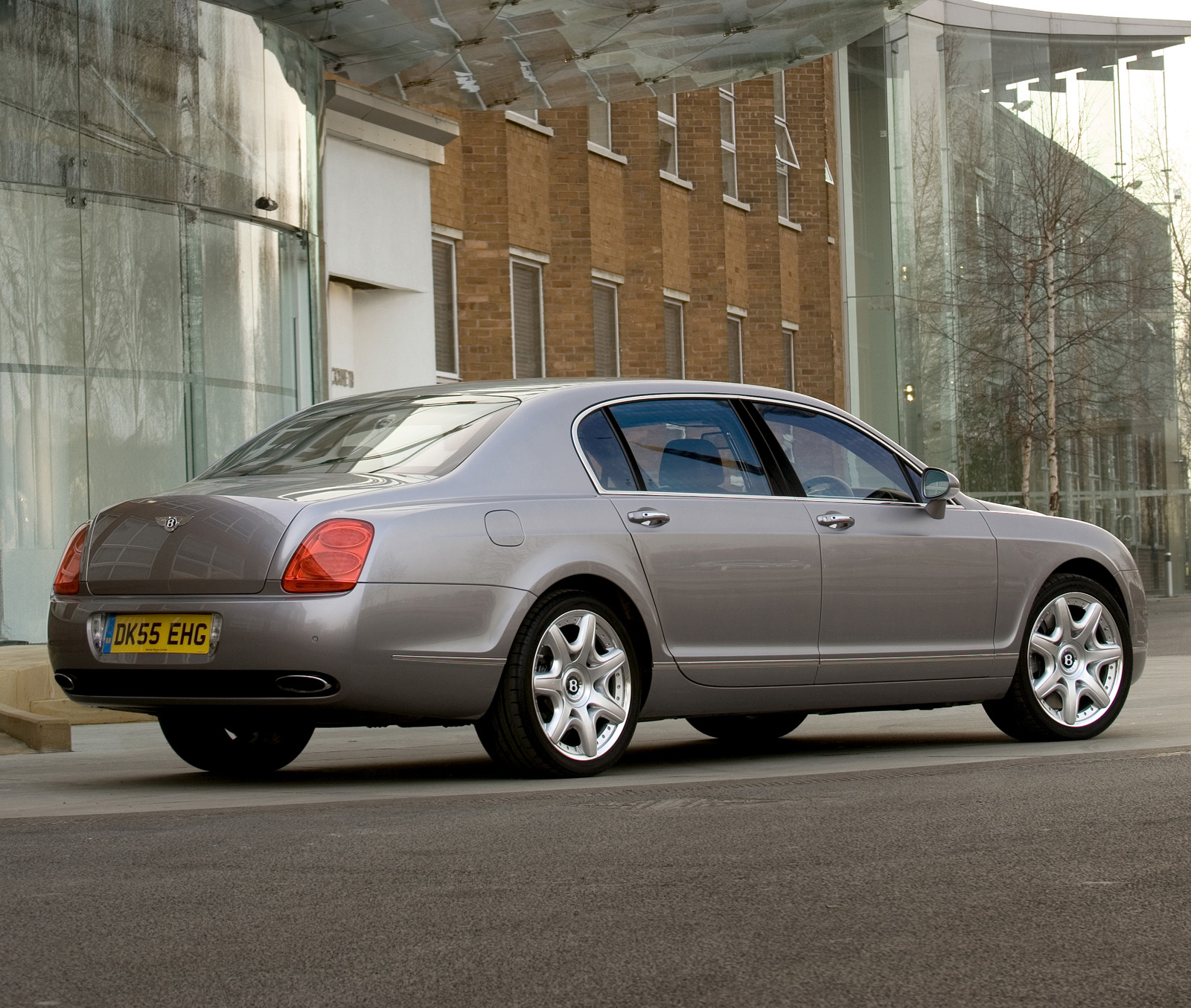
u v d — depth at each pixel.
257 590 10.82
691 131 48.25
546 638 11.55
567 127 42.06
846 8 30.34
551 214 41.78
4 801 11.05
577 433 12.17
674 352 47.81
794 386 54.31
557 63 32.53
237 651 10.78
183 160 27.17
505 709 11.34
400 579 10.87
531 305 41.41
